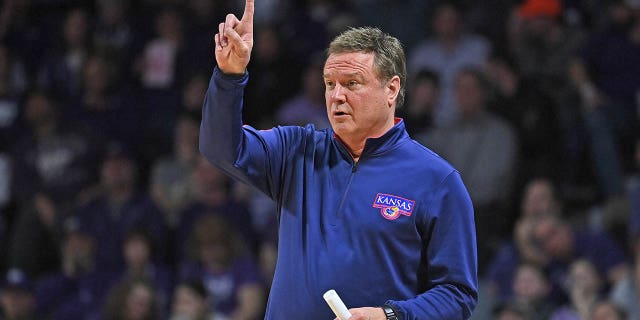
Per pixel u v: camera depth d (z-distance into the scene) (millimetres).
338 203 9695
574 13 30141
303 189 9859
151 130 31172
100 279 26156
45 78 33250
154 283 24641
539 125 26844
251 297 23688
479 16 30688
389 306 9125
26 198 30047
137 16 34469
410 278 9586
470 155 26016
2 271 29828
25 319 25641
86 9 36094
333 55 9672
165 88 31781
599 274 22531
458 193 9656
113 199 27109
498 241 25531
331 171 9859
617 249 23250
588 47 28203
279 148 9938
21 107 32000
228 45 9148
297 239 9695
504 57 28922
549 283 22359
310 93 28516
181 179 28391
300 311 9484
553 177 26234
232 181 27641
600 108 27031
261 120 30141
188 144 28734
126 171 27297
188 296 22625
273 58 30750
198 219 26219
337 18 31781
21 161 30266
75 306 25812
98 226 26812
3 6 35812
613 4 30094
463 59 29141
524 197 25469
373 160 9781
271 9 33312
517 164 26234
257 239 26594
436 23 29609
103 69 31812
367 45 9633
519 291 22047
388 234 9508
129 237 25359
